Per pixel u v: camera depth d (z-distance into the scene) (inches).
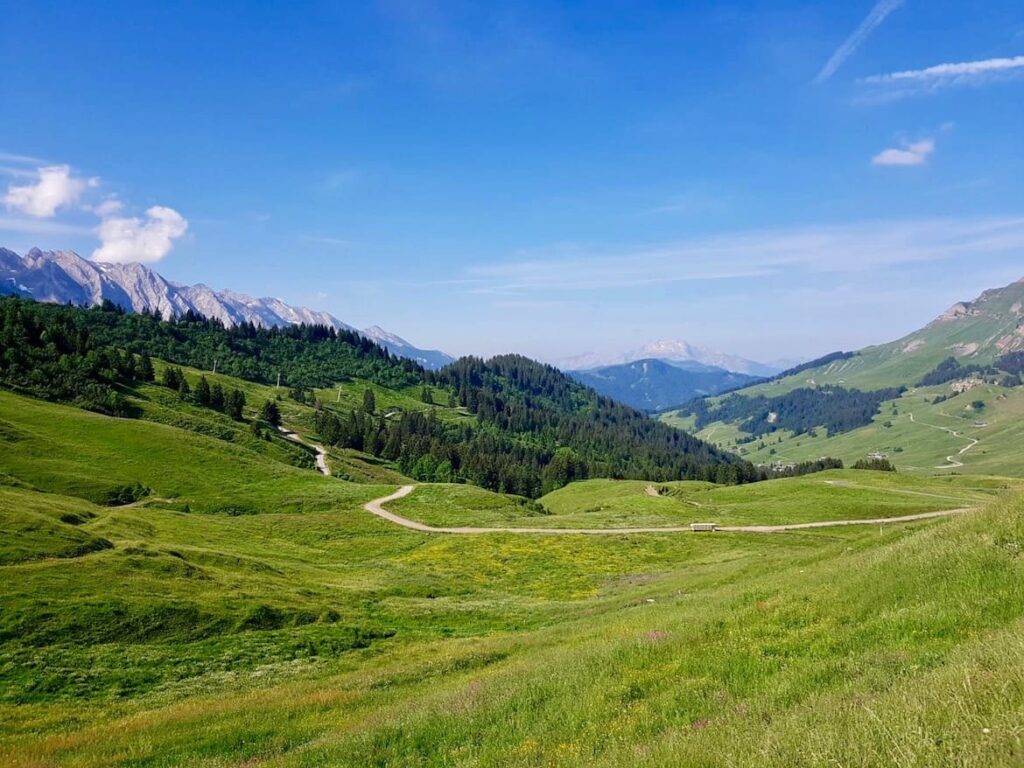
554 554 2689.5
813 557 1435.8
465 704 647.8
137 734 743.1
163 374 7199.8
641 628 916.0
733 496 4667.8
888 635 541.3
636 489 5492.1
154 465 3833.7
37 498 2165.4
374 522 3297.2
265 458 4603.8
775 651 586.2
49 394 4940.9
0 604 1180.5
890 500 3941.9
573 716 532.4
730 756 327.0
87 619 1208.2
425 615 1648.6
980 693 313.6
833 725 329.7
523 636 1264.8
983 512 789.9
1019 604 513.0
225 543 2452.0
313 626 1411.2
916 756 264.7
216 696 975.0
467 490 4227.4
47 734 794.8
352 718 741.3
